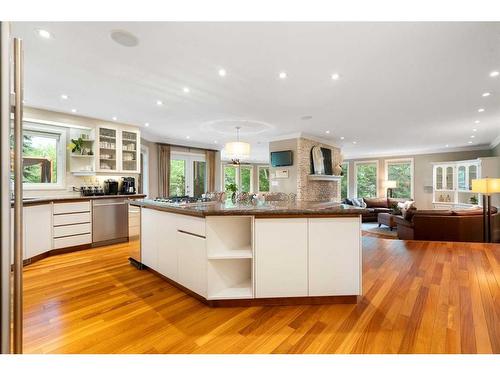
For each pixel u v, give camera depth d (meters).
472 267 3.13
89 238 4.08
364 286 2.59
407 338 1.71
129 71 2.73
